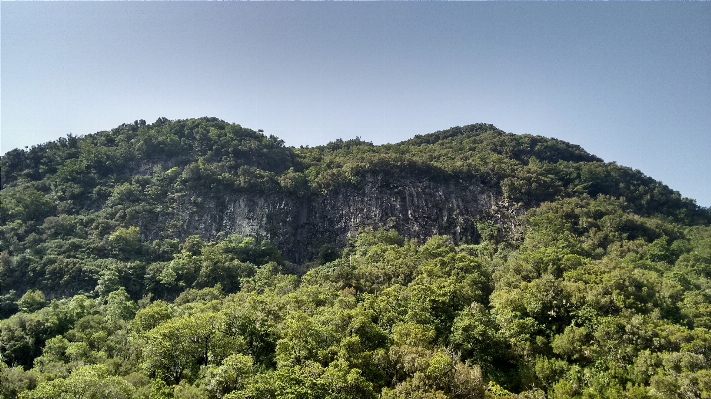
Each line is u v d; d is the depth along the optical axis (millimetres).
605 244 101562
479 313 56000
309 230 132500
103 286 85375
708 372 40656
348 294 66000
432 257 88312
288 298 62125
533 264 71125
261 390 34719
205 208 125438
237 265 98750
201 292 85562
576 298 56438
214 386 37906
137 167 137125
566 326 55188
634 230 106688
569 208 116625
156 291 92000
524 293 60781
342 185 142500
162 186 127938
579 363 50344
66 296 86062
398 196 138250
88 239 102562
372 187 141250
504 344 52156
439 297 58469
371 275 77500
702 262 86562
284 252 124750
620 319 51312
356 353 42656
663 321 52969
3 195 113438
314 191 140250
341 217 135000
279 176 143375
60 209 113688
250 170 139625
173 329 46875
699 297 62625
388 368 42438
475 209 135000
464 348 50312
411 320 53781
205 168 133750
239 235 118688
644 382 45031
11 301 81625
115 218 112062
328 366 39500
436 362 38875
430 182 143000
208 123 166250
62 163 132125
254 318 53469
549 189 134375
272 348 50500
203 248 106625
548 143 169250
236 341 47812
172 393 39375
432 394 34906
